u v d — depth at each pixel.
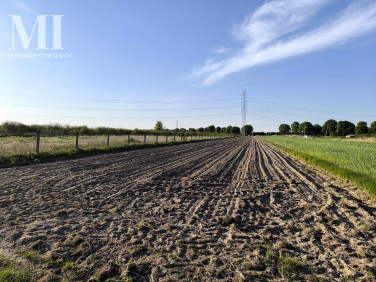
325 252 4.11
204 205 6.44
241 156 20.50
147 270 3.35
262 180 10.35
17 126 29.31
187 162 14.96
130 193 7.22
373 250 4.18
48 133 30.83
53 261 3.39
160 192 7.55
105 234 4.37
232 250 4.02
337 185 10.02
